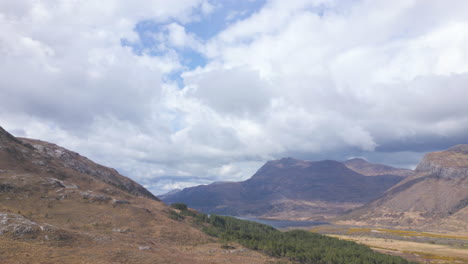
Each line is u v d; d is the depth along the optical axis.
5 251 41.28
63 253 47.47
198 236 101.75
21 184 91.81
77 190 103.56
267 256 93.44
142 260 54.41
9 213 58.91
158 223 101.12
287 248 104.62
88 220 82.69
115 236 73.69
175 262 58.84
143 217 100.75
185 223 124.12
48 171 119.56
